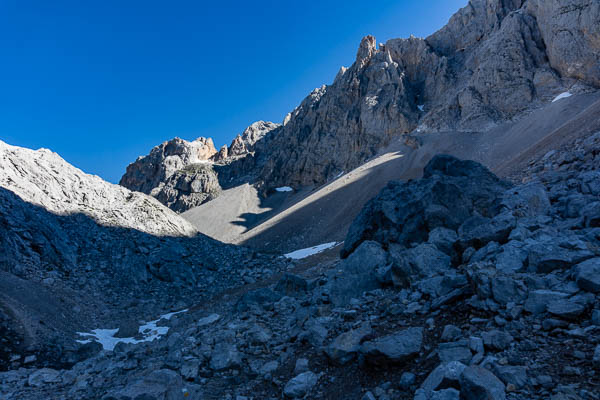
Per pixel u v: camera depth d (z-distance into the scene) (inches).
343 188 4566.9
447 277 434.3
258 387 396.5
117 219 1911.9
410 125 5290.4
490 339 279.9
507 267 383.6
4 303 884.0
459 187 747.4
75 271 1414.9
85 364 679.7
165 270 1654.8
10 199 1477.6
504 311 318.0
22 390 562.9
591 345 237.0
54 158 2057.1
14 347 745.6
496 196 715.4
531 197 614.9
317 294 687.1
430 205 730.2
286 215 4603.8
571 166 756.0
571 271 328.2
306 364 401.1
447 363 261.6
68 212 1748.3
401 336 337.7
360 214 970.1
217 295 1539.1
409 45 6294.3
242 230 5777.6
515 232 463.8
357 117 6146.7
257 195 7017.7
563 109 3262.8
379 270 622.2
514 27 4345.5
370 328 401.1
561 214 542.9
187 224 2273.6
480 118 4249.5
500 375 232.4
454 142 4207.7
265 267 1887.3
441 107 4992.6
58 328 925.2
